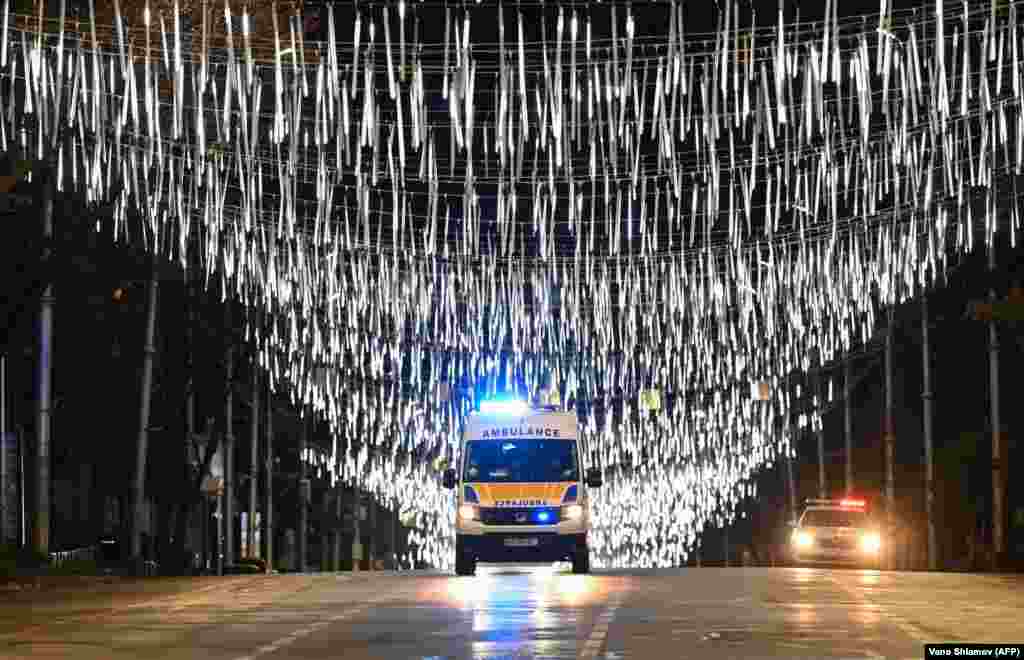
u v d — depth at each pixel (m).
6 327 71.06
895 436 139.62
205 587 56.59
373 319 83.12
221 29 55.72
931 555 113.00
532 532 63.53
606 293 74.44
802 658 30.34
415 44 39.94
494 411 66.31
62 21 44.88
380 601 45.91
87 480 118.88
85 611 44.53
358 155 54.81
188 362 104.44
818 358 113.00
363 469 137.12
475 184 62.66
